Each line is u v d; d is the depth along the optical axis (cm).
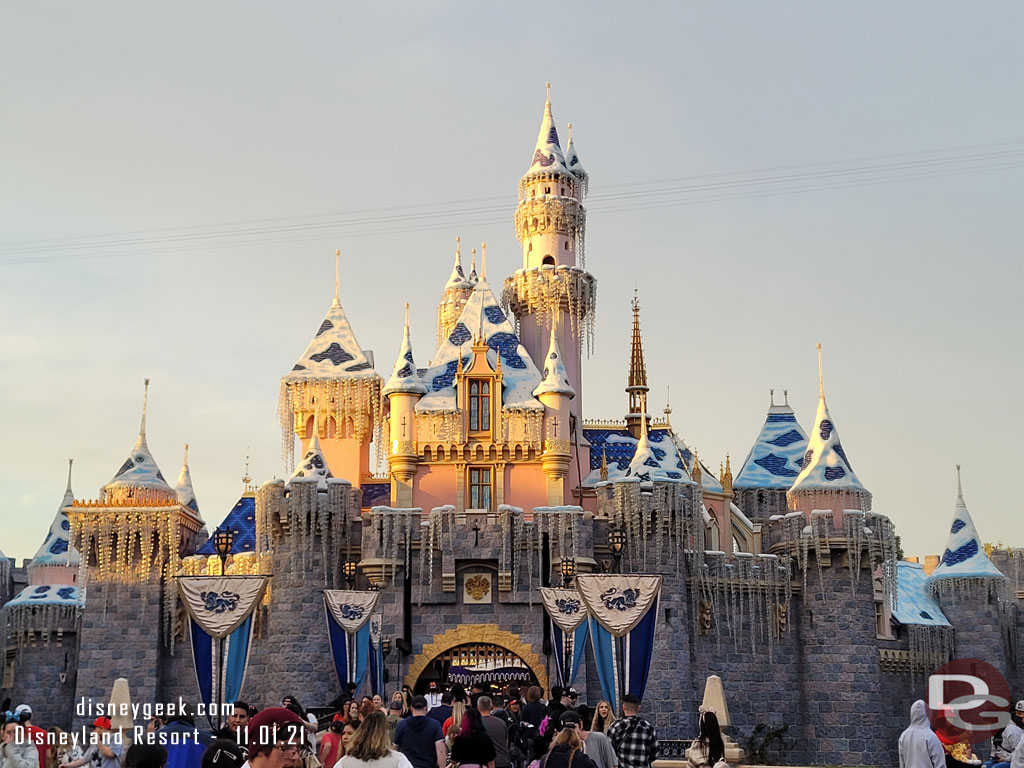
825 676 7725
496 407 8462
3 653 8012
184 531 7694
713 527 8512
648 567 7362
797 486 8019
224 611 5928
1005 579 8881
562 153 10112
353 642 6356
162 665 7350
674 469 7625
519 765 3409
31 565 8375
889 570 8019
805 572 7869
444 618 7194
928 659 8462
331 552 7294
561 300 9600
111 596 7344
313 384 8975
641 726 2884
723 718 4706
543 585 7200
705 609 7594
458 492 8350
